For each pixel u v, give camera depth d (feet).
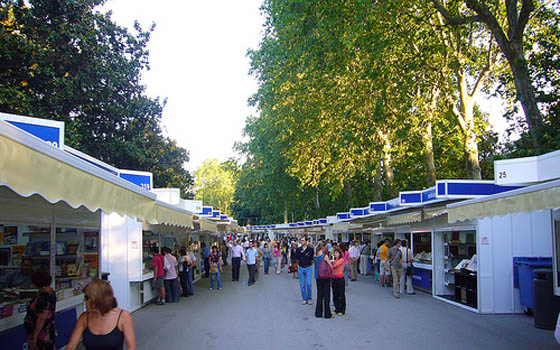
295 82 77.05
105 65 65.92
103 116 70.44
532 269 35.83
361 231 92.07
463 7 62.90
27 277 23.27
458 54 62.23
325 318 36.04
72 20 60.13
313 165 86.69
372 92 61.31
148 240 49.21
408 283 51.47
